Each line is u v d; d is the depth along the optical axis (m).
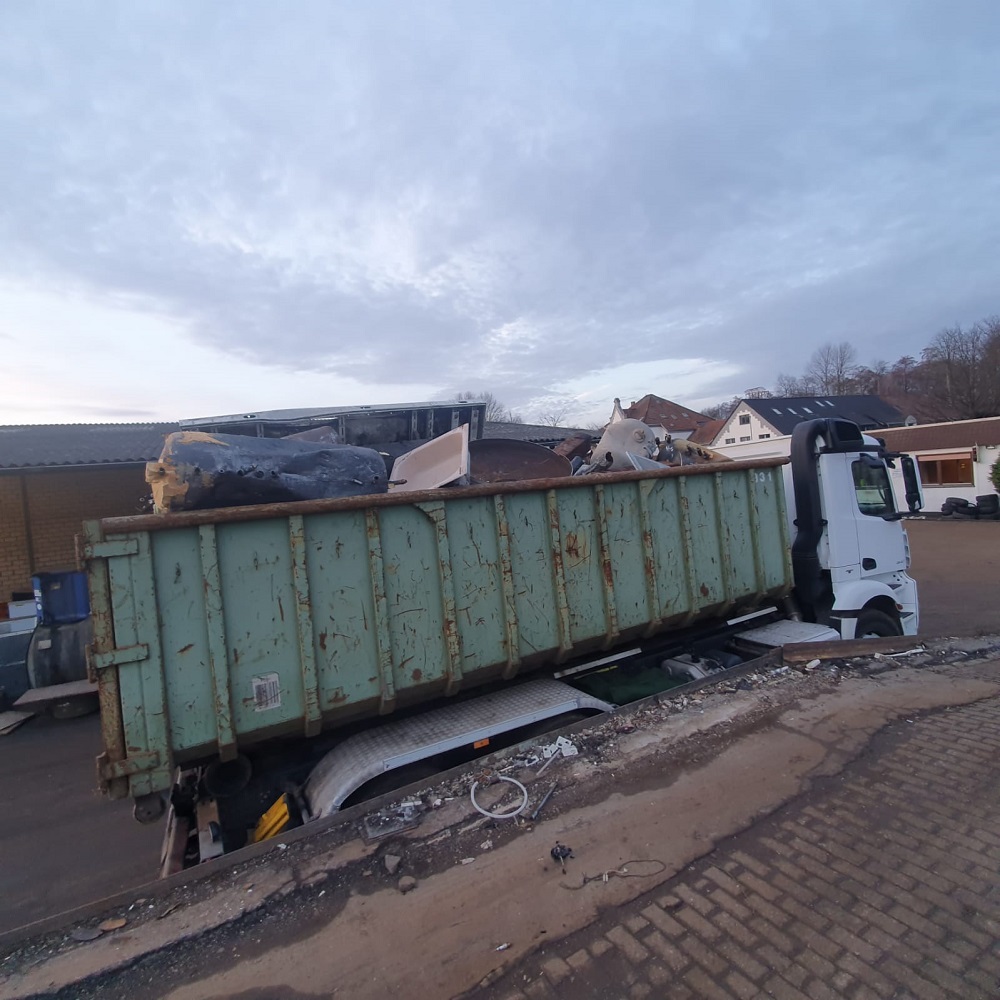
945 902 2.38
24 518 10.60
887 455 6.10
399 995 2.10
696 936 2.28
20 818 5.00
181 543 2.77
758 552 5.18
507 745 3.69
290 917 2.49
